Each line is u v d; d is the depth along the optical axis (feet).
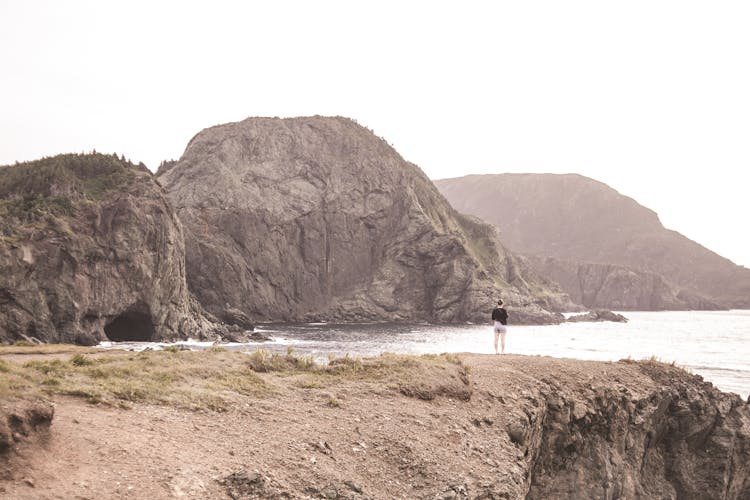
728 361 252.42
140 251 287.07
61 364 50.78
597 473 74.13
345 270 597.93
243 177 595.06
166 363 57.11
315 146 649.61
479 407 60.90
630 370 90.79
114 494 29.78
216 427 42.37
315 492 37.52
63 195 287.48
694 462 88.12
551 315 573.33
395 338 348.59
